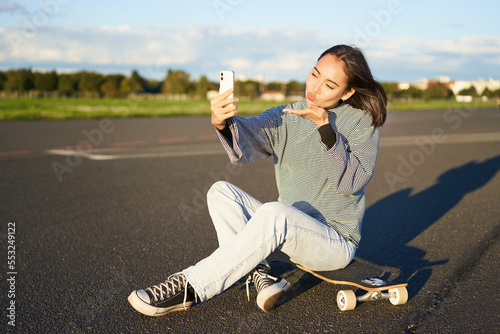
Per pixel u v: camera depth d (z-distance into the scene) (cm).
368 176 196
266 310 209
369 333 199
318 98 203
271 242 194
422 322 210
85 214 395
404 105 2548
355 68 195
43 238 331
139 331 200
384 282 206
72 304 228
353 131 206
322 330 202
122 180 535
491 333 199
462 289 247
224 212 215
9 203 427
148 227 362
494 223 375
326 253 206
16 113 1490
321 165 211
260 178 563
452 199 461
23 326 204
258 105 2327
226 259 194
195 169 612
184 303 205
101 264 283
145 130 1105
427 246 321
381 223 380
